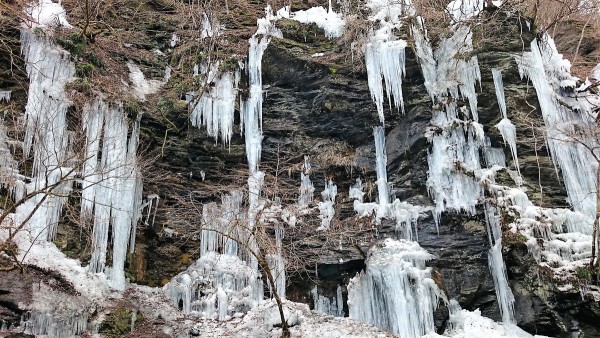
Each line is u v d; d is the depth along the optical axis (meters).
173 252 11.65
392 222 11.77
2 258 9.02
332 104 12.84
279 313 10.12
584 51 16.81
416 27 13.39
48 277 9.31
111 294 9.98
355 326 10.28
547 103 12.58
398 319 10.34
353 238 11.60
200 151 12.43
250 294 10.91
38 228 9.73
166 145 12.19
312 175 12.58
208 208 11.95
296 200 12.35
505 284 10.59
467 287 10.79
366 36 13.34
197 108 12.62
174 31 14.95
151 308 10.21
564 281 9.98
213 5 15.14
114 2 14.34
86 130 10.73
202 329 9.95
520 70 12.75
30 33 11.27
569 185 11.71
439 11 14.16
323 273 11.45
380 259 11.00
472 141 11.97
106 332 9.20
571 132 11.93
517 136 12.20
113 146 10.97
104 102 11.18
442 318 10.47
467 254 11.05
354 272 11.40
